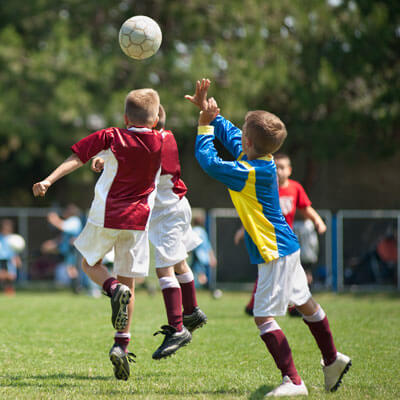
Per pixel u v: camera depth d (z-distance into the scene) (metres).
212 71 51.56
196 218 45.47
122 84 57.09
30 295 45.03
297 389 13.01
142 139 14.46
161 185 15.66
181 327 15.32
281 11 54.00
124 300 13.67
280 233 13.48
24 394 13.02
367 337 22.06
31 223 53.03
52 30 55.03
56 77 52.31
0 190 76.12
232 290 50.53
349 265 50.31
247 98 52.69
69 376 15.53
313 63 54.00
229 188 13.70
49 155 56.00
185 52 56.19
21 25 61.41
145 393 13.39
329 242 50.44
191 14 54.56
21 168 74.62
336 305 35.91
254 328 24.47
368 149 57.91
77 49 52.81
